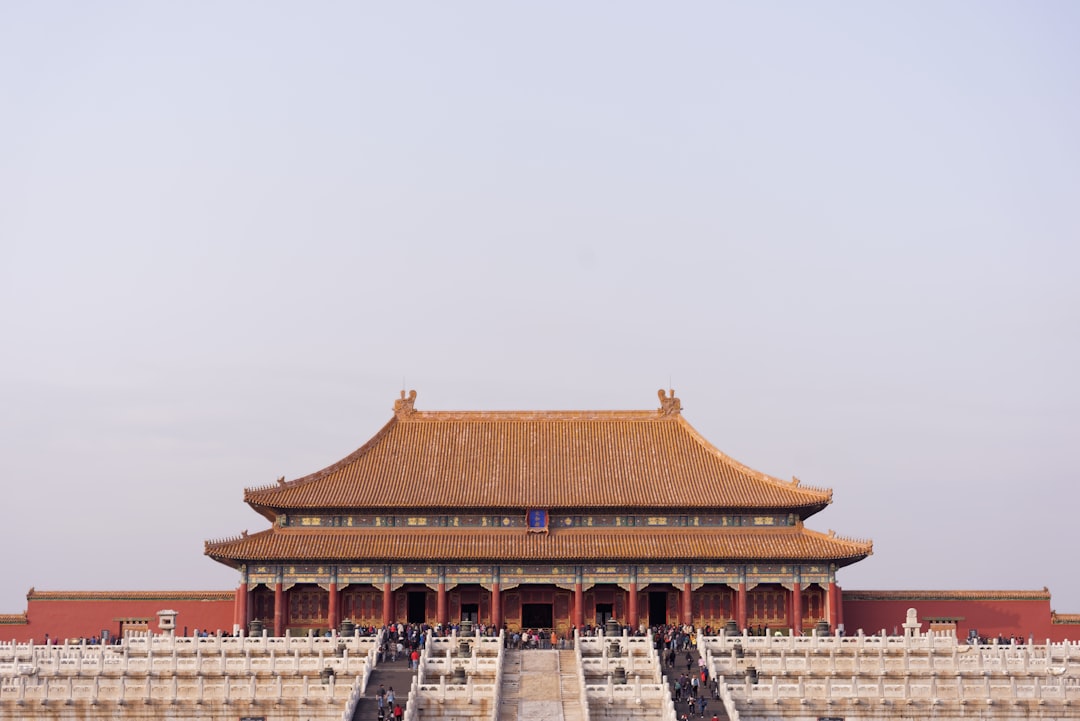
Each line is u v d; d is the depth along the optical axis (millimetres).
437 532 143750
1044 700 98938
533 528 143750
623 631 128375
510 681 104688
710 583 141125
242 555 138750
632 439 154625
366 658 108312
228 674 105125
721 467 150250
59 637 142375
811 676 106062
